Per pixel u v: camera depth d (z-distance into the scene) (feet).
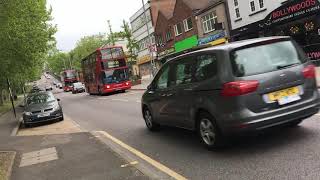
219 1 115.75
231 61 22.97
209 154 24.79
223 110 23.21
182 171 22.24
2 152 35.99
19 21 80.12
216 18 120.47
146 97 34.50
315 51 81.46
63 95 198.39
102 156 28.58
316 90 24.53
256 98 22.50
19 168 28.86
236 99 22.40
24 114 59.06
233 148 25.14
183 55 27.66
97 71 129.90
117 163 25.79
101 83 128.36
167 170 22.82
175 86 28.40
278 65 23.38
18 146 39.22
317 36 81.66
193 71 26.08
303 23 84.89
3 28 73.97
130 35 184.24
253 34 104.01
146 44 212.02
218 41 118.93
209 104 24.22
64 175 24.91
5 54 88.63
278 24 92.27
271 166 20.61
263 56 23.35
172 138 31.78
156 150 28.48
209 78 24.16
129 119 49.78
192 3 139.95
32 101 62.03
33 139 42.52
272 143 24.80
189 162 23.81
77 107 91.15
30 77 148.36
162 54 171.63
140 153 28.14
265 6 97.35
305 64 24.32
